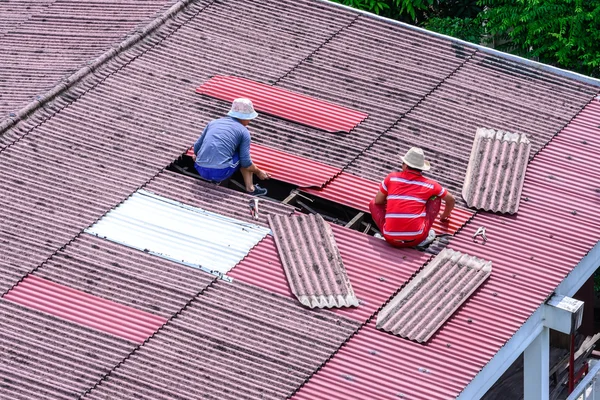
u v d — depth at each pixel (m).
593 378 32.19
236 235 29.27
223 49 35.94
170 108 33.31
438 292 27.84
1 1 39.38
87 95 33.41
